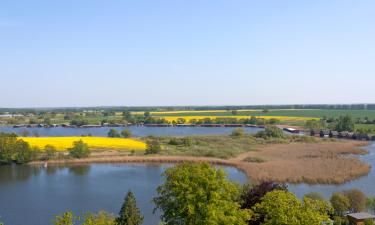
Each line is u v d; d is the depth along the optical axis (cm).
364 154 10831
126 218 3825
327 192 6384
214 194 2664
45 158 9800
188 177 2775
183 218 2819
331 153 10444
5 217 5316
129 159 9856
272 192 2925
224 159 9706
